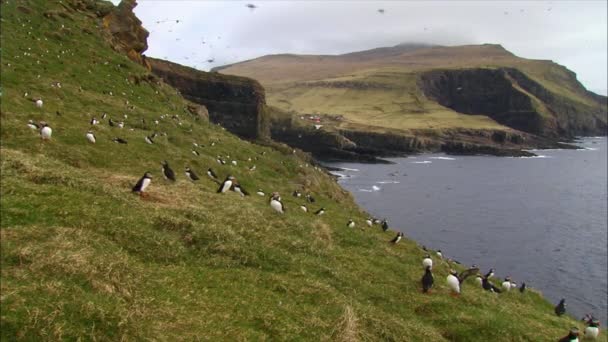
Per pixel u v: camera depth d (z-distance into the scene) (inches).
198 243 797.9
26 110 1509.6
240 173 1812.3
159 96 2746.1
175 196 1007.6
